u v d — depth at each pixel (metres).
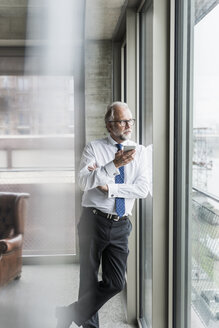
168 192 1.42
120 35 2.46
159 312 1.46
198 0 1.09
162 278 1.45
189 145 1.23
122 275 1.58
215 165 0.90
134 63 2.05
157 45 1.36
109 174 1.48
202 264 1.07
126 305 2.29
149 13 1.76
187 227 1.28
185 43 1.26
